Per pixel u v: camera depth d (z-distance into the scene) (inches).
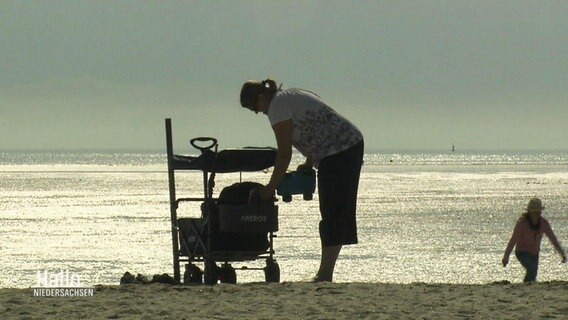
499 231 6742.1
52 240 5831.7
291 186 1439.5
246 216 1453.0
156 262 4500.5
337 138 1397.6
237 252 1517.0
